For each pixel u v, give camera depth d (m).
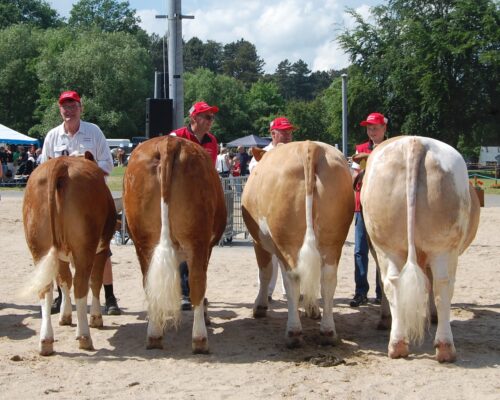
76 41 67.56
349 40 46.91
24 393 5.24
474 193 6.81
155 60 101.75
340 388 5.32
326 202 6.17
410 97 45.09
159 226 6.13
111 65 62.28
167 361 6.12
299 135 68.25
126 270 11.45
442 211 5.73
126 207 6.30
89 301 9.01
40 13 87.12
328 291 6.52
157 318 6.16
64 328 7.47
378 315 8.16
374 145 8.28
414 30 44.22
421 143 5.88
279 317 8.14
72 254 6.36
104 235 7.02
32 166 35.41
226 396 5.16
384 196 5.89
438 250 5.86
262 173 6.59
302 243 6.25
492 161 63.03
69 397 5.14
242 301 9.10
